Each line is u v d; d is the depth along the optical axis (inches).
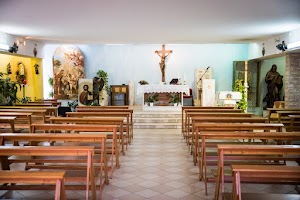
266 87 597.3
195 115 308.7
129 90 663.8
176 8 275.7
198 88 653.9
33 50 528.7
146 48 673.0
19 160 188.9
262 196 139.2
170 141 355.3
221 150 149.8
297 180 155.6
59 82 657.0
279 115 332.8
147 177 224.4
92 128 209.5
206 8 275.9
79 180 168.7
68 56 657.0
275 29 398.0
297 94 437.4
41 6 268.2
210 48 663.8
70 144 244.4
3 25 365.1
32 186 171.0
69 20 334.6
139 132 416.8
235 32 423.2
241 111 359.9
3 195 188.2
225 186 203.6
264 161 223.1
